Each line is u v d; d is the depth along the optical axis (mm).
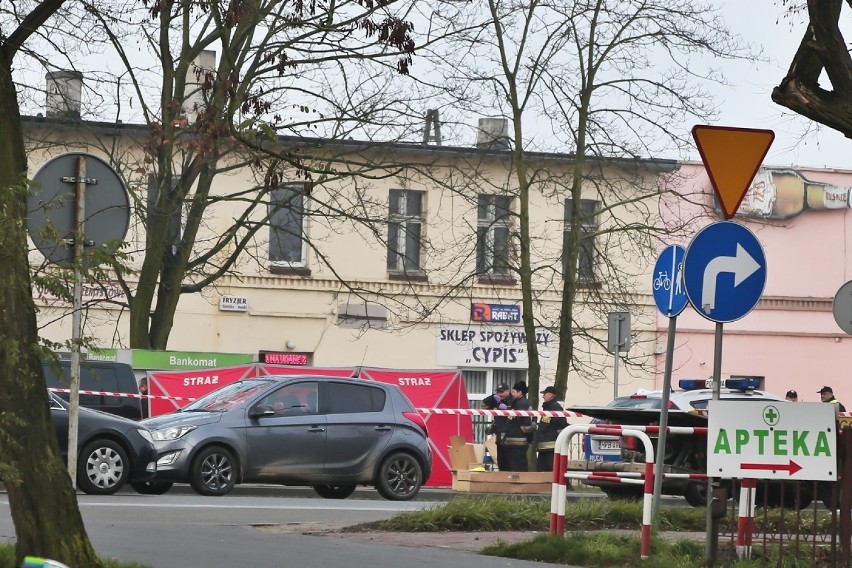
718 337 20188
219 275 56844
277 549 21828
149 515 28672
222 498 35031
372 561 20297
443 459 48906
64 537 14938
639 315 75188
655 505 22781
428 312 60656
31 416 14867
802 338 79750
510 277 74125
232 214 69312
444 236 72750
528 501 28250
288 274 70750
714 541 19625
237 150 24234
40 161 57344
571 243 54312
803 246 80250
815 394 80062
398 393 39750
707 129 20125
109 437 36062
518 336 74000
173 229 58531
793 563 18953
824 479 18375
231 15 21656
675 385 76938
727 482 21328
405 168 53656
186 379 47750
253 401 37688
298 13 23391
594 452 43375
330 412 38438
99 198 23703
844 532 18578
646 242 56312
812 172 80375
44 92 38906
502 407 47844
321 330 71375
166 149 49188
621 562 20359
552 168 61812
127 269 15203
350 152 52500
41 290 15078
